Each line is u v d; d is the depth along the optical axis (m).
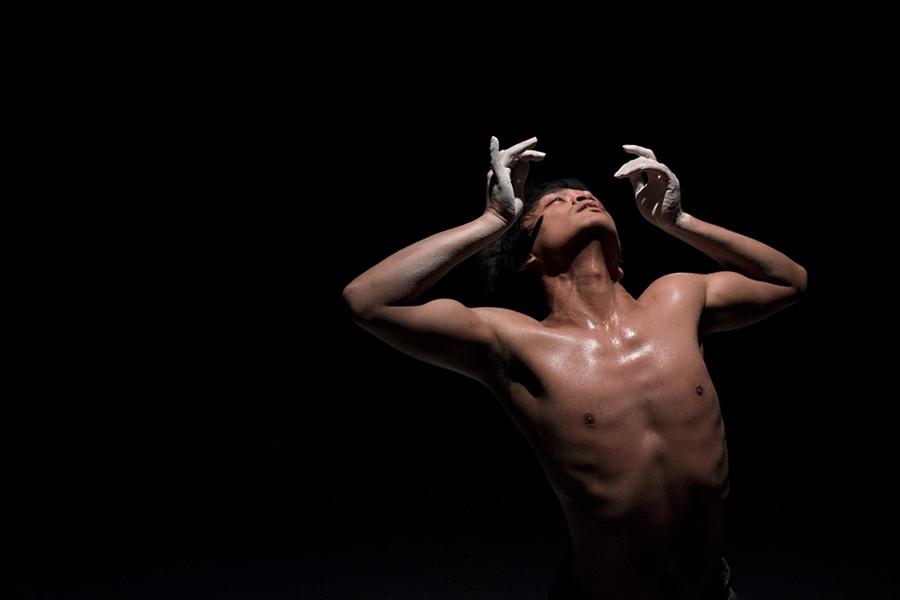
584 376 1.96
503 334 2.02
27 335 5.78
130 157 5.30
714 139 4.45
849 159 4.49
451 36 4.47
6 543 3.73
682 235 2.20
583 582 2.01
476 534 3.75
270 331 5.75
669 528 1.93
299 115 4.91
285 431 5.27
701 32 4.23
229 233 5.57
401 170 5.00
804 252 4.75
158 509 4.12
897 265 4.70
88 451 5.00
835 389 4.89
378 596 3.18
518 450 4.89
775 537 3.58
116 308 5.79
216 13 4.54
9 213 5.53
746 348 5.12
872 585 3.13
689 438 1.94
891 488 4.02
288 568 3.43
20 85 4.86
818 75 4.30
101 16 4.57
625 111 4.41
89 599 3.18
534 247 2.18
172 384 5.78
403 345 2.00
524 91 4.50
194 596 3.19
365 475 4.54
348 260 5.48
